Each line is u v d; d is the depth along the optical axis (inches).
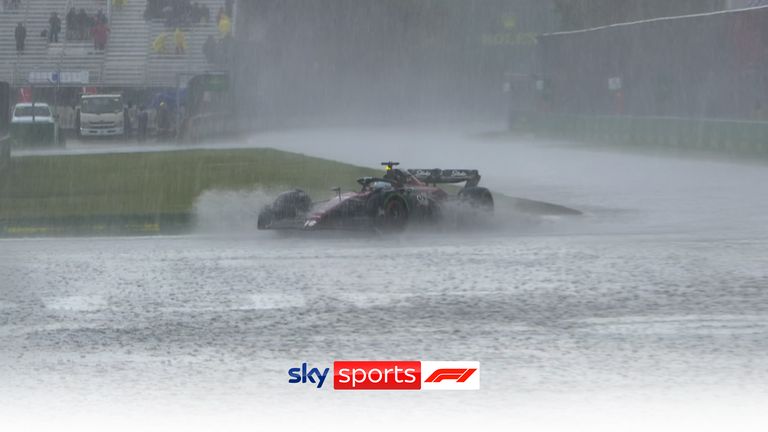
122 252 1904.5
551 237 2113.7
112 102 7150.6
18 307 1369.3
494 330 1213.7
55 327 1247.5
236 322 1270.9
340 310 1337.4
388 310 1334.9
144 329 1233.4
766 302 1368.1
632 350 1113.4
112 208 2561.5
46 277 1612.9
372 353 1106.7
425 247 1939.0
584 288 1486.2
